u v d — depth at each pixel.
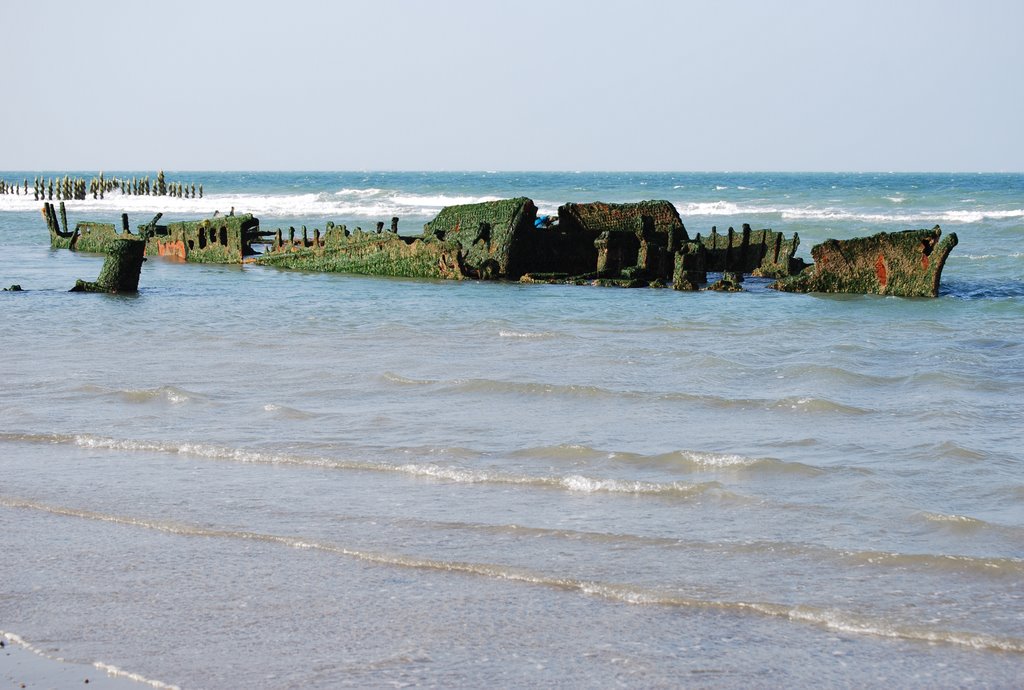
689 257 32.53
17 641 7.53
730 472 11.43
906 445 12.55
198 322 23.44
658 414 14.24
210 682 6.90
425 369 17.58
